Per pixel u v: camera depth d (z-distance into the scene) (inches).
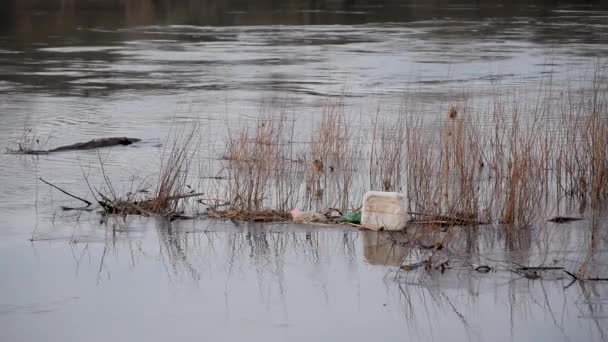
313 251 1381.6
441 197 1547.7
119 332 1081.4
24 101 2945.4
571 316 1122.0
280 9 7588.6
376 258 1344.7
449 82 3314.5
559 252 1364.4
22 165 1998.0
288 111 2682.1
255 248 1398.9
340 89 3154.5
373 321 1113.4
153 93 3112.7
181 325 1102.4
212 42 4940.9
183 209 1619.1
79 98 3009.4
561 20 6279.5
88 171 1943.9
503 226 1503.4
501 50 4392.2
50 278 1263.5
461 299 1177.4
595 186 1672.0
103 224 1528.1
